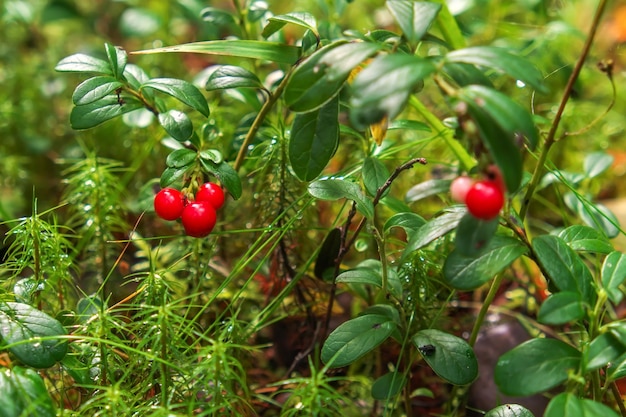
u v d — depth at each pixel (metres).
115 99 0.35
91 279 0.40
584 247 0.31
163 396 0.30
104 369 0.32
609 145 0.50
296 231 0.39
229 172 0.33
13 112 0.50
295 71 0.30
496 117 0.27
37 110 0.53
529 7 0.49
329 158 0.32
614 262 0.30
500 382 0.28
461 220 0.28
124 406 0.30
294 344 0.39
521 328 0.39
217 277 0.40
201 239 0.39
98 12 0.67
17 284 0.33
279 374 0.39
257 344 0.40
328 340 0.31
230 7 0.67
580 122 0.48
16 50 0.60
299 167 0.32
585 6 0.51
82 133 0.49
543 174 0.43
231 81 0.34
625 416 0.32
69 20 0.64
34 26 0.64
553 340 0.29
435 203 0.44
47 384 0.35
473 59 0.28
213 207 0.33
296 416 0.32
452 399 0.36
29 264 0.34
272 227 0.36
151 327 0.32
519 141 0.29
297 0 0.61
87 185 0.39
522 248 0.30
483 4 0.50
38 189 0.48
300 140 0.32
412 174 0.44
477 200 0.27
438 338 0.32
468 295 0.41
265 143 0.38
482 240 0.28
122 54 0.34
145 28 0.54
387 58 0.27
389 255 0.38
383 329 0.31
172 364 0.30
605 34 0.50
